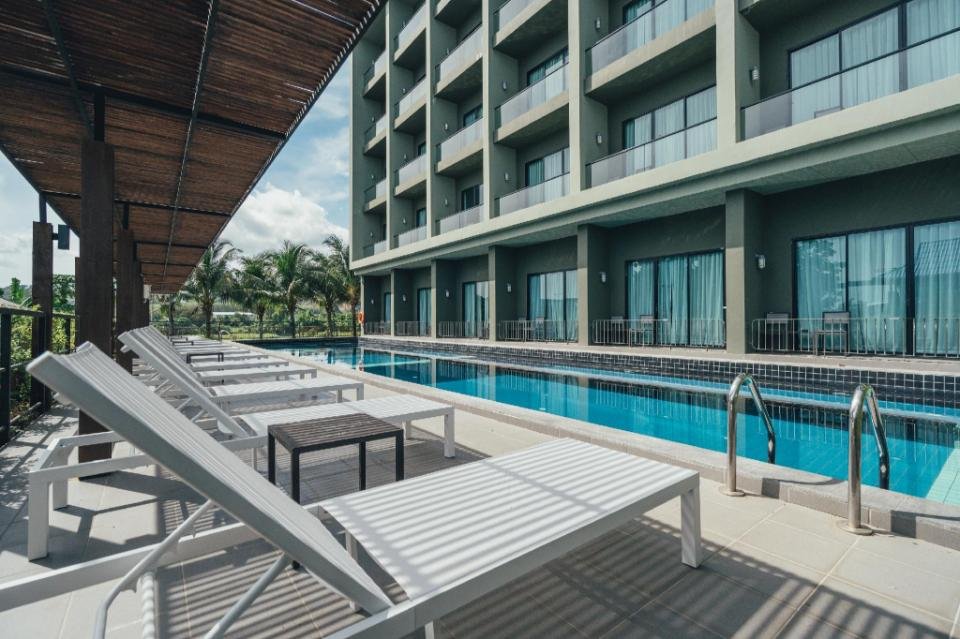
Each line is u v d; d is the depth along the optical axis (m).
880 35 8.41
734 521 2.48
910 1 8.08
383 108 24.06
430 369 12.29
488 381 10.09
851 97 7.90
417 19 18.97
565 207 12.41
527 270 15.91
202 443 1.52
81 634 1.64
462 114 18.56
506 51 15.52
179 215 7.59
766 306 9.84
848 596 1.83
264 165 5.68
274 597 1.86
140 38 3.58
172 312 26.61
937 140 7.03
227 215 7.62
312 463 3.60
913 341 8.09
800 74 9.41
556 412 7.07
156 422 1.29
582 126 12.30
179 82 4.14
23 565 2.09
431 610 1.22
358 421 3.03
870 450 4.92
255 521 1.07
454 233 16.41
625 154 11.42
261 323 26.95
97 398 0.94
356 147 23.41
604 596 1.84
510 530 1.57
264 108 4.54
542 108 13.40
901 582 1.91
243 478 1.42
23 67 3.81
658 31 10.86
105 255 3.50
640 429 6.07
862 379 6.81
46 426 4.70
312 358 15.83
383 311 24.03
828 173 8.50
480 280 17.92
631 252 12.60
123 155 5.38
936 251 7.91
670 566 2.05
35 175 5.75
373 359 15.44
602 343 12.86
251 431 4.13
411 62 20.78
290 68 3.99
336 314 28.91
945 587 1.88
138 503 2.77
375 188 22.58
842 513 2.52
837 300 9.02
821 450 5.01
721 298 10.88
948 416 5.65
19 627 1.66
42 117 4.53
